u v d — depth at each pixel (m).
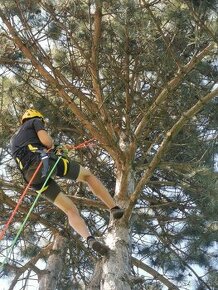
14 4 7.23
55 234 9.38
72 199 7.84
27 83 7.83
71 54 8.05
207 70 8.16
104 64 8.04
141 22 6.86
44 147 5.89
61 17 7.54
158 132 8.66
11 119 8.80
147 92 8.27
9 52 8.23
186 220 8.87
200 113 8.49
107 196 5.98
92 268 9.88
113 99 8.20
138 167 7.71
